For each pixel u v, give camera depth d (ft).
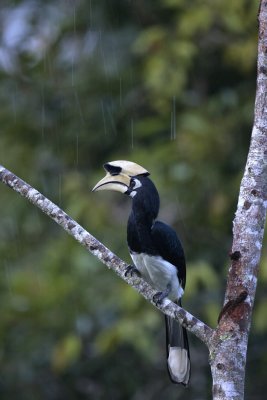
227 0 38.01
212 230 39.88
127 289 36.32
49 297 38.19
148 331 38.14
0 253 42.01
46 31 44.14
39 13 44.27
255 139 19.56
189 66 39.63
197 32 40.09
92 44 43.32
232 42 40.01
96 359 40.50
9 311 38.68
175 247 26.13
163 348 40.50
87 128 43.11
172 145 38.55
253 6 38.24
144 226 25.81
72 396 40.55
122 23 43.11
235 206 39.19
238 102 40.63
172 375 25.16
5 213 43.01
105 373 40.57
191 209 39.40
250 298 18.81
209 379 39.24
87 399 40.63
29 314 38.70
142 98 42.29
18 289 38.70
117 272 21.03
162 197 39.09
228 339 18.58
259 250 19.11
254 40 38.68
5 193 43.42
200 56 41.83
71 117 43.47
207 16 37.93
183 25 38.01
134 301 36.01
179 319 19.94
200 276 35.78
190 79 42.27
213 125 39.37
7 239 42.68
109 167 25.94
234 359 18.49
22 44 44.27
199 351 39.52
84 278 38.63
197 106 40.27
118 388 40.65
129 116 42.63
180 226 39.88
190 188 38.91
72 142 43.39
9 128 43.93
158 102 39.14
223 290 39.04
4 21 45.01
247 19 38.50
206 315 38.37
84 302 38.52
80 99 43.27
